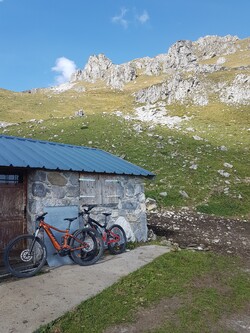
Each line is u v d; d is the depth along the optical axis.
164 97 87.12
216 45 194.12
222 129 48.38
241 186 23.53
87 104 96.69
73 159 12.04
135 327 6.15
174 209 19.64
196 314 6.75
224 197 21.44
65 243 9.70
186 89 82.50
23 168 9.62
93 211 11.81
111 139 36.00
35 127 43.75
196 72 99.81
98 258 10.07
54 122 47.19
